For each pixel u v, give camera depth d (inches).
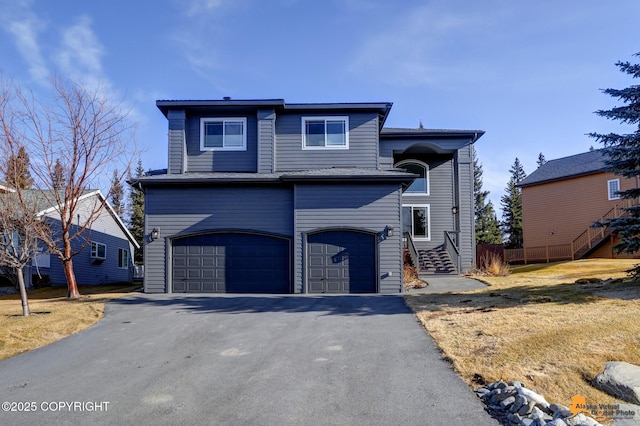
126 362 287.4
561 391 213.3
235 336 345.1
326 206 629.9
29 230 497.0
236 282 631.2
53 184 592.4
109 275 1099.3
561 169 1173.7
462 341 298.8
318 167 705.0
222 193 647.1
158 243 638.5
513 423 187.0
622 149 440.1
